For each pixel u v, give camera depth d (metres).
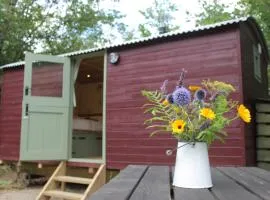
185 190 1.76
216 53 5.37
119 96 6.29
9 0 10.61
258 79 7.11
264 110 6.06
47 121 6.72
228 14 15.31
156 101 2.05
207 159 1.87
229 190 1.78
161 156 5.68
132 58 6.22
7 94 8.29
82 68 8.62
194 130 1.84
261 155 5.92
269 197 1.59
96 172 6.35
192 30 5.53
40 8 12.23
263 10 10.88
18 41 10.60
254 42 6.72
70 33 13.11
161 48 5.91
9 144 7.99
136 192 1.68
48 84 6.80
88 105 10.24
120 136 6.18
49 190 6.09
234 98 5.14
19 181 7.59
